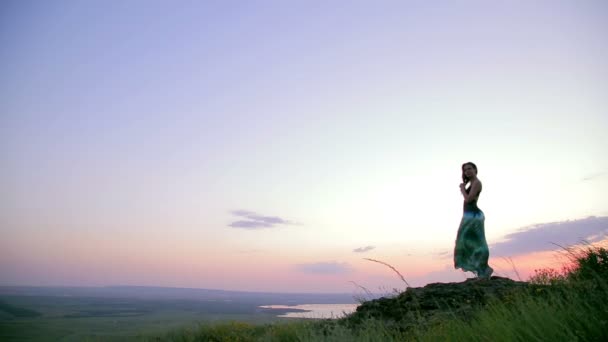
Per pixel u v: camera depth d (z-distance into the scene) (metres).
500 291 8.90
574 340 4.55
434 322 7.82
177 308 191.62
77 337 44.81
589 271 7.66
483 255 10.33
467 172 10.66
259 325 16.30
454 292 9.77
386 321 9.41
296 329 10.92
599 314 5.14
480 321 6.42
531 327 5.22
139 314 136.25
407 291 10.70
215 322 17.48
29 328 70.50
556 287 7.35
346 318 10.66
